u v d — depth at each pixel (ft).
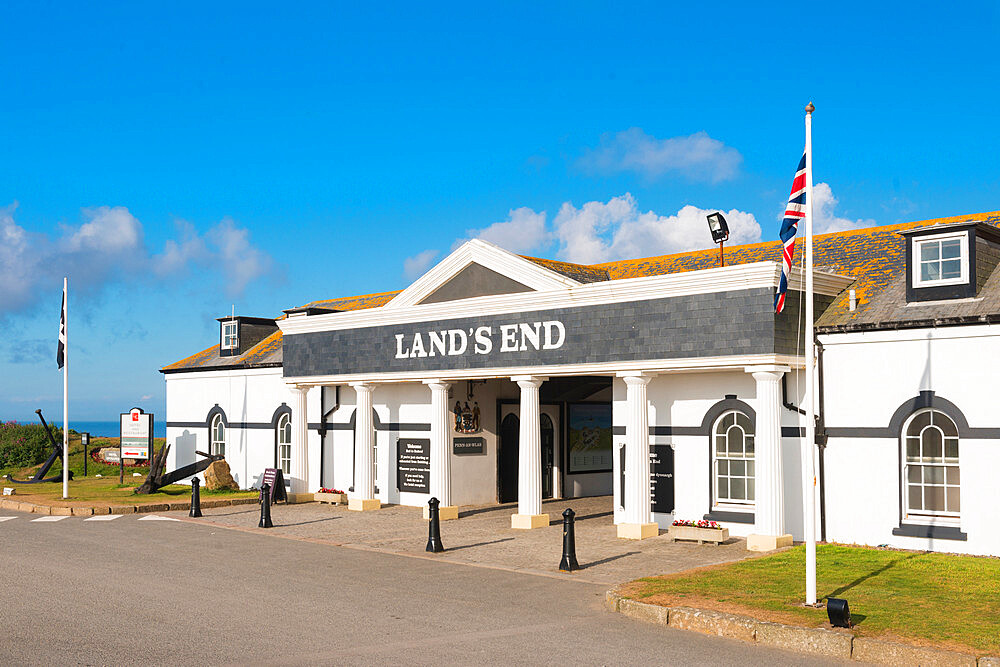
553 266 81.35
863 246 73.77
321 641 35.60
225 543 63.93
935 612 38.50
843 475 60.23
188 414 113.29
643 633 37.63
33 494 97.09
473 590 46.80
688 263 83.35
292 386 93.30
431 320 79.92
